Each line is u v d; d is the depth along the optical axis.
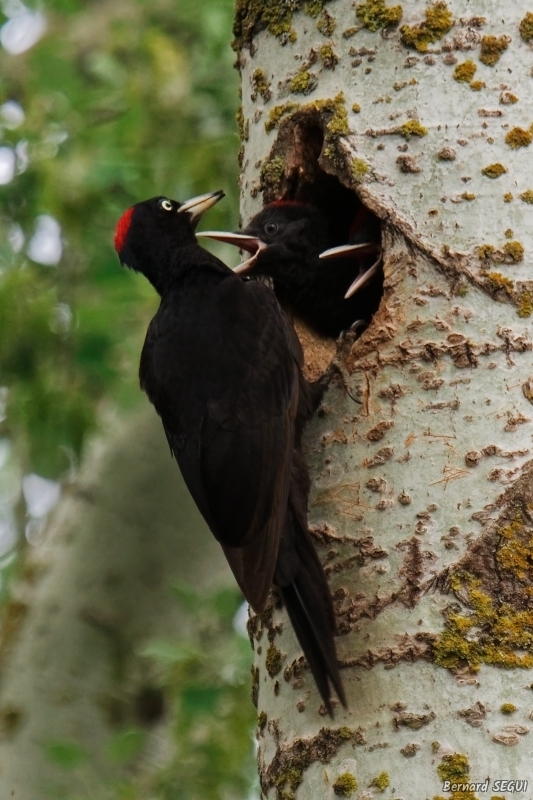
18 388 15.90
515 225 8.99
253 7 10.37
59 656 15.21
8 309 15.67
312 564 8.73
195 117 17.23
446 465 8.66
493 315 8.85
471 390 8.76
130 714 15.14
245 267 11.35
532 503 8.48
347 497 8.95
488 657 8.20
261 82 10.30
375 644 8.45
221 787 13.88
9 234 16.81
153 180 16.91
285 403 9.59
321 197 11.22
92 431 15.80
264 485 9.20
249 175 10.59
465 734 8.09
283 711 8.84
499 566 8.38
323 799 8.33
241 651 13.82
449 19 9.38
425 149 9.25
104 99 17.34
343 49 9.68
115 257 16.52
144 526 15.67
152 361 10.28
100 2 20.19
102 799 13.99
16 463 18.45
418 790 8.04
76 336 16.33
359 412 9.08
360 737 8.28
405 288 9.12
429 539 8.55
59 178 16.55
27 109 17.55
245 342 9.95
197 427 9.70
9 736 14.84
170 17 18.39
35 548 16.06
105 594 15.48
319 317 11.51
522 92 9.23
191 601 14.28
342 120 9.52
